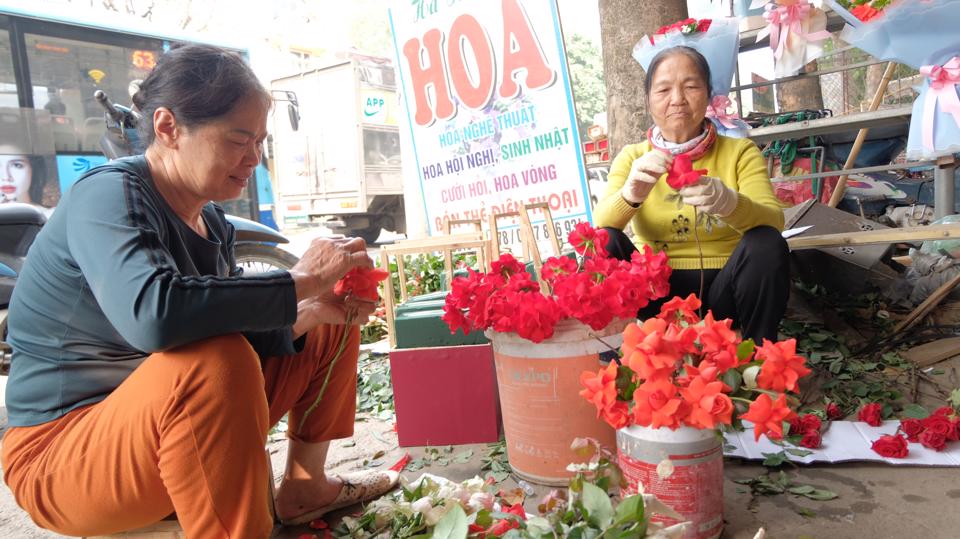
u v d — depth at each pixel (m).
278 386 1.74
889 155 5.14
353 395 1.88
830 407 2.30
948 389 2.53
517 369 1.91
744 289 2.28
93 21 6.91
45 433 1.40
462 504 1.54
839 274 3.50
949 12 2.68
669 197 2.03
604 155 9.18
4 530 2.06
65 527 1.42
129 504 1.35
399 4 4.55
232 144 1.42
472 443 2.36
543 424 1.91
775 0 4.05
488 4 4.10
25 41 6.49
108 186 1.36
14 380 1.44
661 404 1.47
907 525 1.65
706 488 1.54
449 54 4.34
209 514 1.31
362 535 1.69
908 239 2.84
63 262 1.37
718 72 3.32
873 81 9.02
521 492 1.87
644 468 1.56
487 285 1.89
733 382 1.51
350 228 11.16
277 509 1.88
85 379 1.41
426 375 2.34
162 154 1.48
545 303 1.78
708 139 2.47
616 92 4.12
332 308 1.71
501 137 4.21
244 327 1.33
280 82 11.34
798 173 5.02
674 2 4.00
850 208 5.16
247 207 8.93
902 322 3.03
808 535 1.64
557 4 3.82
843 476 1.92
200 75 1.38
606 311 1.78
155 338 1.24
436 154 4.56
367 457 2.36
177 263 1.49
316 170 11.08
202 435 1.27
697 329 1.52
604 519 1.29
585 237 2.01
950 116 2.83
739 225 2.23
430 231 4.70
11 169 6.43
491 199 4.33
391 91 11.10
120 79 7.11
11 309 1.46
